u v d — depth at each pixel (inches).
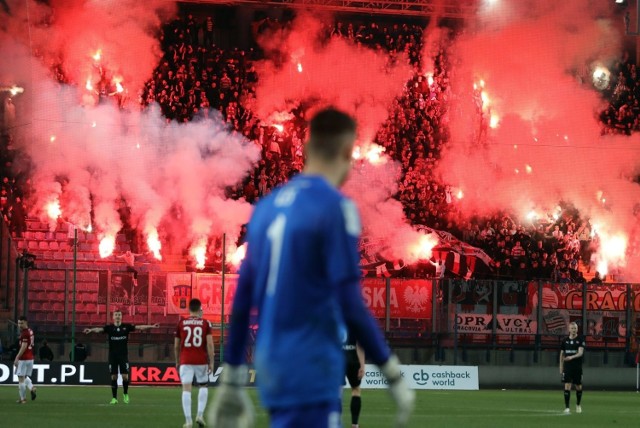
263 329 274.8
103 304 2503.7
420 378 2600.9
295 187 278.8
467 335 2773.1
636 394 2588.6
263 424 1309.1
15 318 2522.1
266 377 271.7
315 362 268.4
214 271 2878.9
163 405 1660.9
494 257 3102.9
